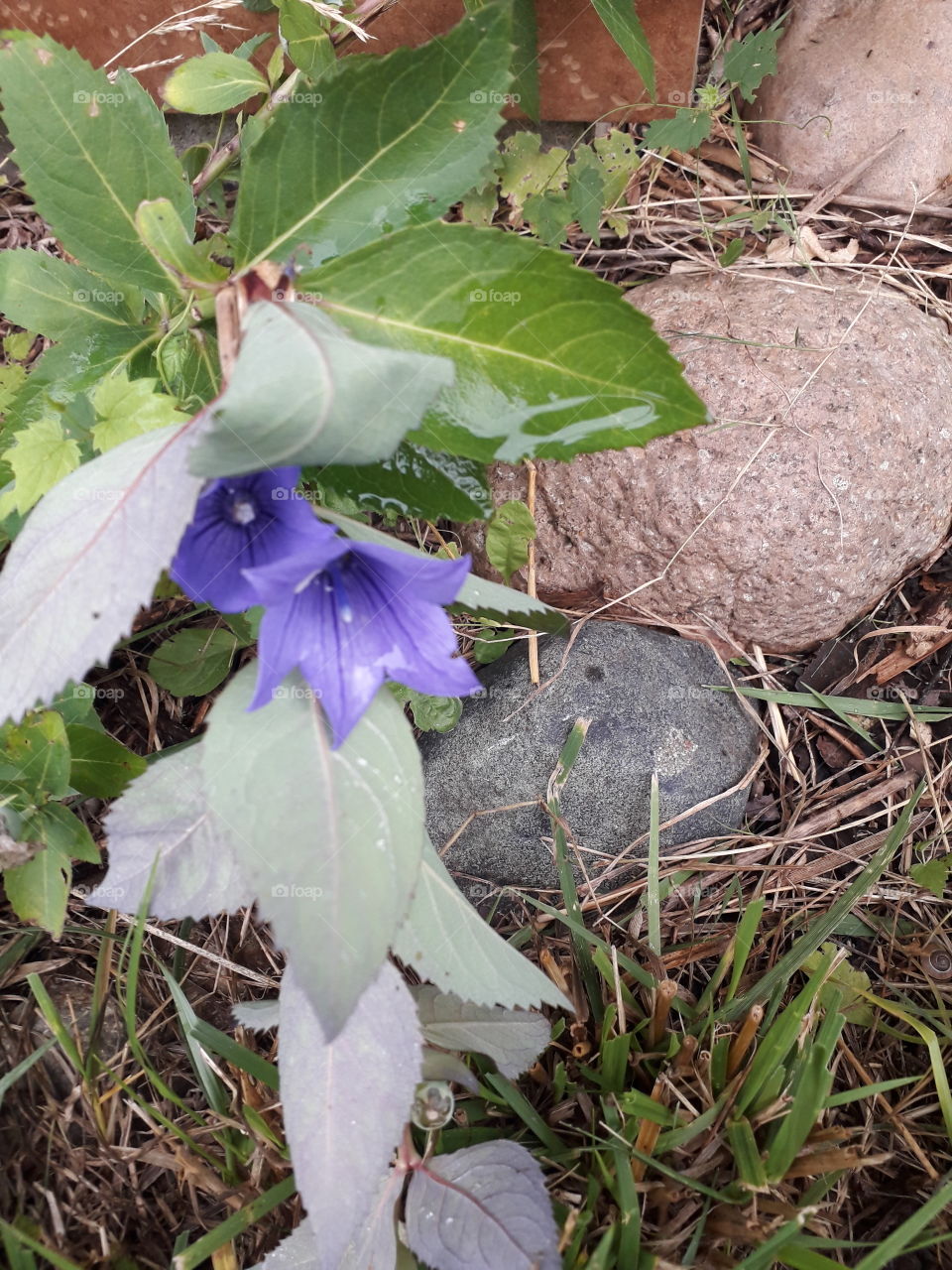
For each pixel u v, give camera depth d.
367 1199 0.19
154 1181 0.24
